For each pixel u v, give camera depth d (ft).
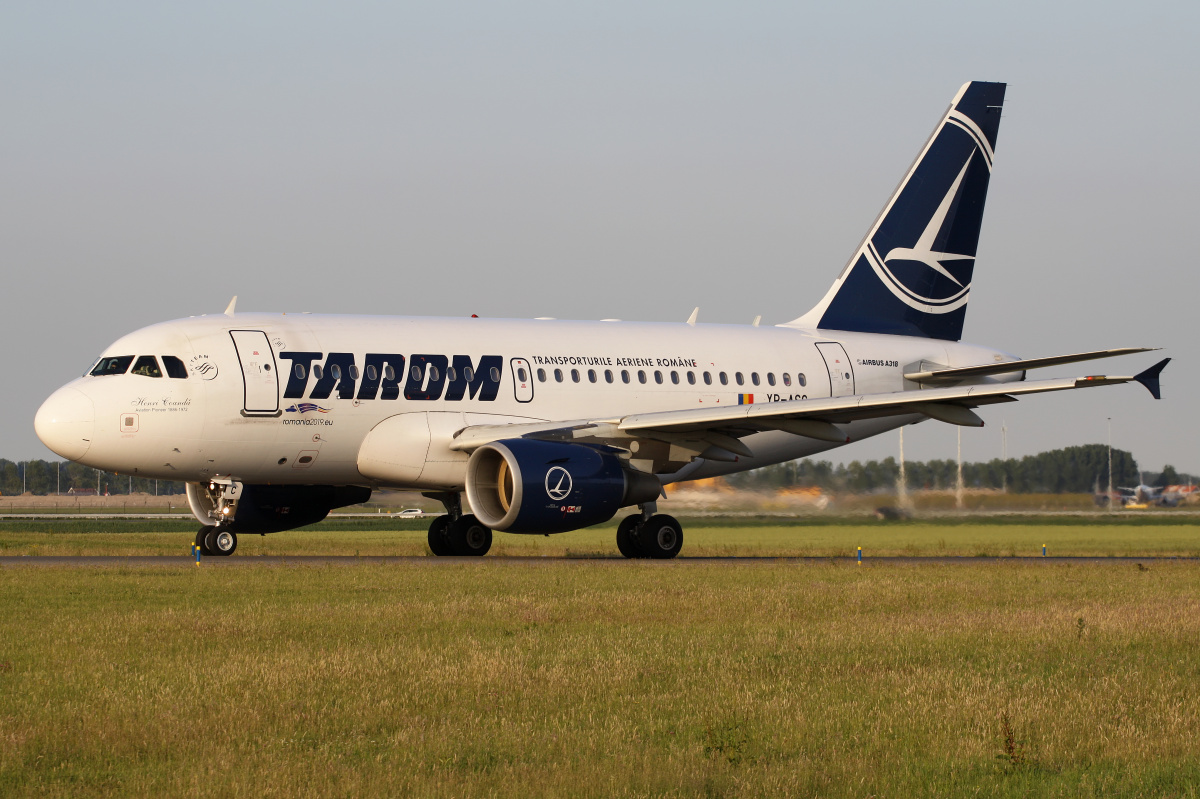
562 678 93.61
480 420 226.99
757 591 150.20
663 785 67.31
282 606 132.57
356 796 65.26
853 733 79.56
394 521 563.48
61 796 65.00
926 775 70.74
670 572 178.70
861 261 274.36
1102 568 195.83
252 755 72.54
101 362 214.69
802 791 67.46
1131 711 86.07
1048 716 83.76
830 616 131.23
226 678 91.30
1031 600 147.43
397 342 225.76
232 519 224.94
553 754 73.72
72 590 147.95
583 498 204.95
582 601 139.03
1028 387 198.08
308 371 216.54
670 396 245.65
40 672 94.32
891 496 362.94
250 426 213.25
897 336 275.59
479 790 66.59
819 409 207.31
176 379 209.77
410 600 139.23
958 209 279.49
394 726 80.02
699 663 101.35
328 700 85.97
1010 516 369.71
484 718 81.92
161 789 66.44
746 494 353.10
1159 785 69.05
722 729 78.28
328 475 224.74
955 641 113.50
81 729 77.00
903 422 273.13
